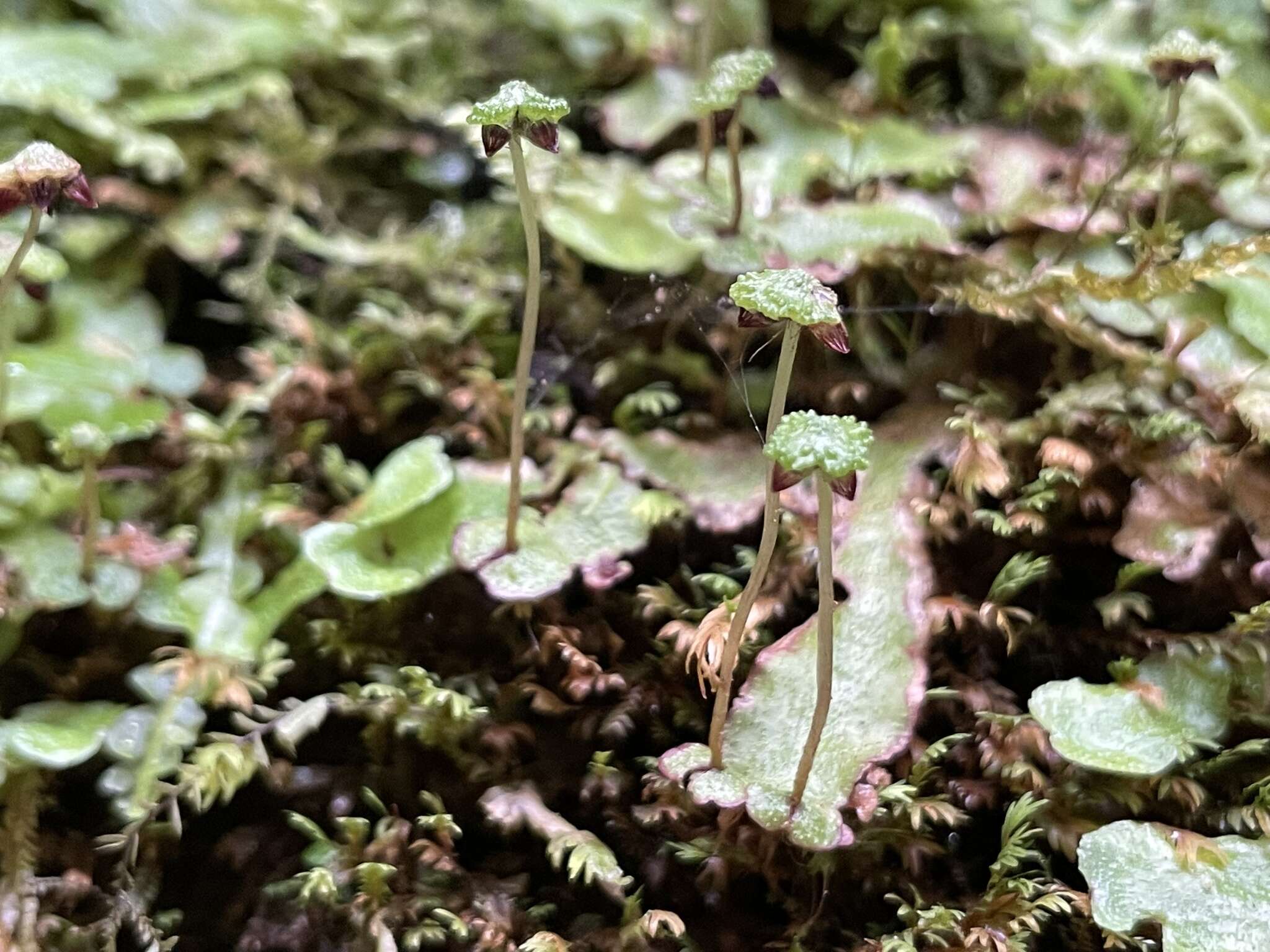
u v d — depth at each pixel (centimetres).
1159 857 6
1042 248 8
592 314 9
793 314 6
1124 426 7
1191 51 7
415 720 7
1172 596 7
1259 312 7
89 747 7
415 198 10
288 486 8
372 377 9
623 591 8
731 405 8
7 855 7
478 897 7
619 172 9
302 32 10
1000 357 8
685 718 7
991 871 6
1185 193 8
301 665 7
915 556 7
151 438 8
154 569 7
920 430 8
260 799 7
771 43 11
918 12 10
